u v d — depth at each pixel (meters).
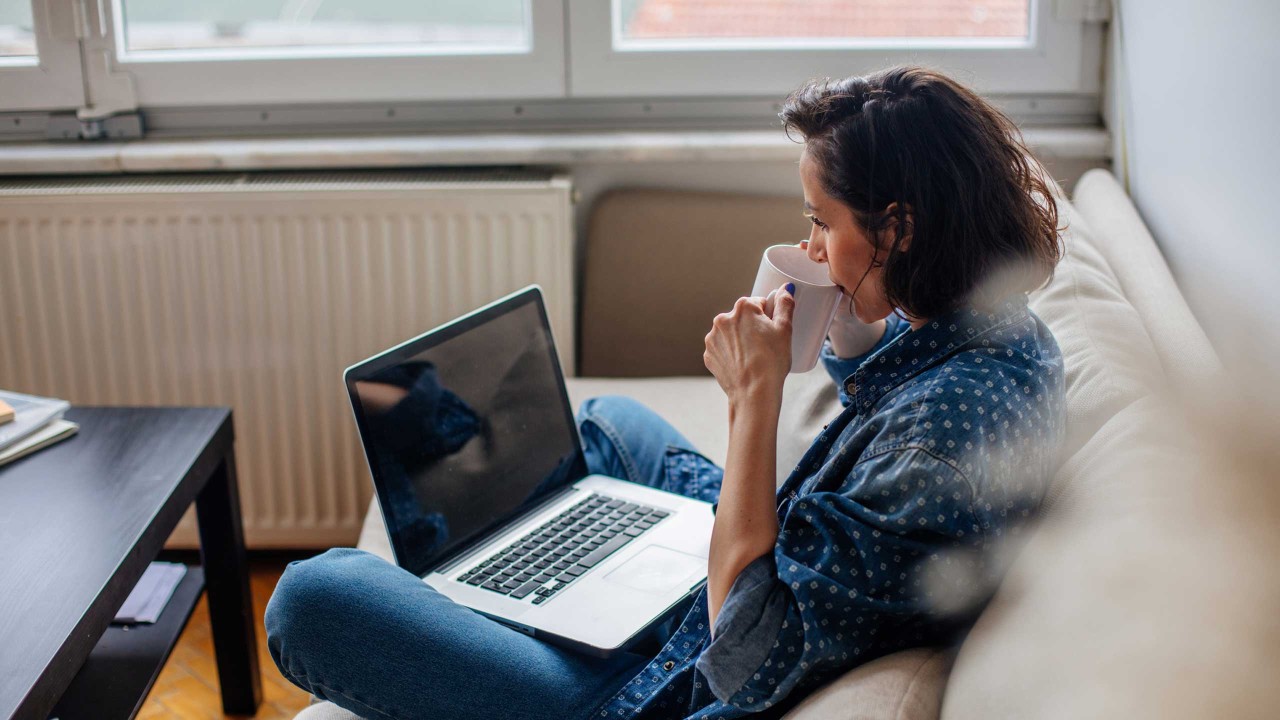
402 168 1.99
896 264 0.87
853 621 0.84
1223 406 0.86
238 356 1.92
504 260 1.90
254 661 1.66
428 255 1.88
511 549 1.24
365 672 1.00
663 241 1.95
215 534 1.57
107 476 1.33
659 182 2.02
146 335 1.91
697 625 1.02
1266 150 1.28
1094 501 0.85
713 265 1.95
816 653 0.83
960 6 1.99
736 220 1.95
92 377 1.94
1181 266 1.56
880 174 0.85
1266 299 1.28
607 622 1.07
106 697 1.31
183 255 1.87
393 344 1.93
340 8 1.99
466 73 2.01
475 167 2.00
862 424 0.92
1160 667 0.62
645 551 1.21
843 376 1.17
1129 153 1.81
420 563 1.18
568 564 1.19
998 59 1.99
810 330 1.03
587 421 1.50
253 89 2.01
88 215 1.85
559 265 1.90
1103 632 0.68
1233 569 0.66
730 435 0.96
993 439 0.83
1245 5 1.34
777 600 0.85
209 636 1.89
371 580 1.03
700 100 2.05
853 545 0.83
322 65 2.00
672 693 0.98
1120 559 0.72
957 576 0.83
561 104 2.06
